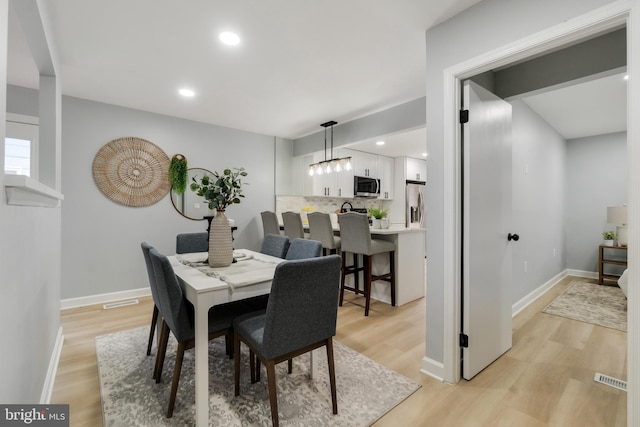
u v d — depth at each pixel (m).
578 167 4.75
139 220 3.60
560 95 3.06
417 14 1.82
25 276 1.21
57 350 2.09
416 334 2.57
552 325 2.79
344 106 3.45
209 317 1.74
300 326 1.42
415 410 1.60
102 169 3.35
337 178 5.46
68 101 3.16
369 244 3.01
